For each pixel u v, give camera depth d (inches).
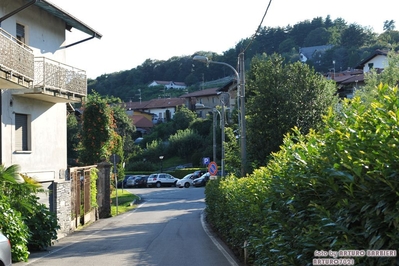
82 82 955.3
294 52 4473.4
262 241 320.8
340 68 4062.5
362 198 181.0
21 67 714.8
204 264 476.7
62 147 994.7
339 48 4510.3
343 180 189.0
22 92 810.2
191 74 5890.8
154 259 514.3
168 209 1417.3
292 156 262.8
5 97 788.6
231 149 996.6
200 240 690.8
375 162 173.3
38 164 894.4
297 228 244.5
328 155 208.2
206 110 4001.0
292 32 5162.4
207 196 990.4
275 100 914.7
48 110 936.3
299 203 239.3
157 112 4409.5
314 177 215.3
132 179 2719.0
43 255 567.5
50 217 622.8
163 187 2662.4
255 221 385.7
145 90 5708.7
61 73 873.5
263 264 319.6
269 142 909.2
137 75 6190.9
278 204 275.1
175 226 923.4
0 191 534.6
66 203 859.4
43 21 909.8
